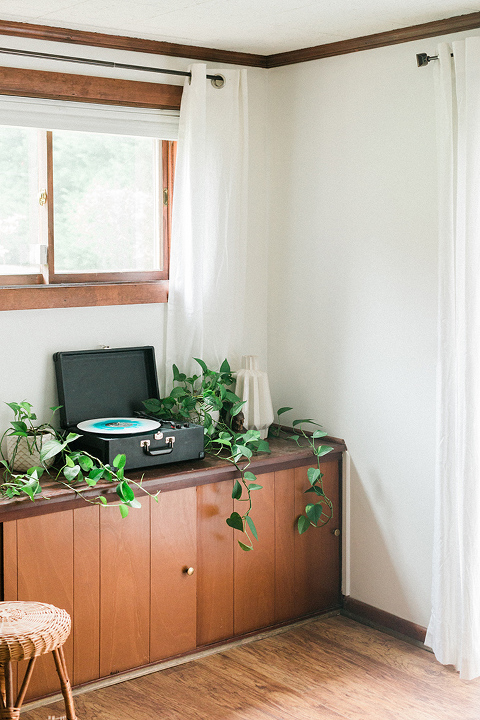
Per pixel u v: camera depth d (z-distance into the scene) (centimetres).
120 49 321
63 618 234
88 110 316
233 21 296
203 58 343
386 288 325
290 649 323
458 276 286
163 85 332
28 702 276
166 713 275
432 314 309
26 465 292
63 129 312
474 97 274
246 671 304
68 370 321
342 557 355
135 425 309
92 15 285
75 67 310
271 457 328
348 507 350
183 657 311
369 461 339
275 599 338
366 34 316
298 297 365
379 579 340
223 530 319
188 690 290
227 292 352
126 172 341
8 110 298
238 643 326
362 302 336
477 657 291
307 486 342
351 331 342
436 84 290
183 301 344
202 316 345
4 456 306
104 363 330
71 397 320
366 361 337
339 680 298
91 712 275
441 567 297
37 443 291
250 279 373
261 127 369
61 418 318
